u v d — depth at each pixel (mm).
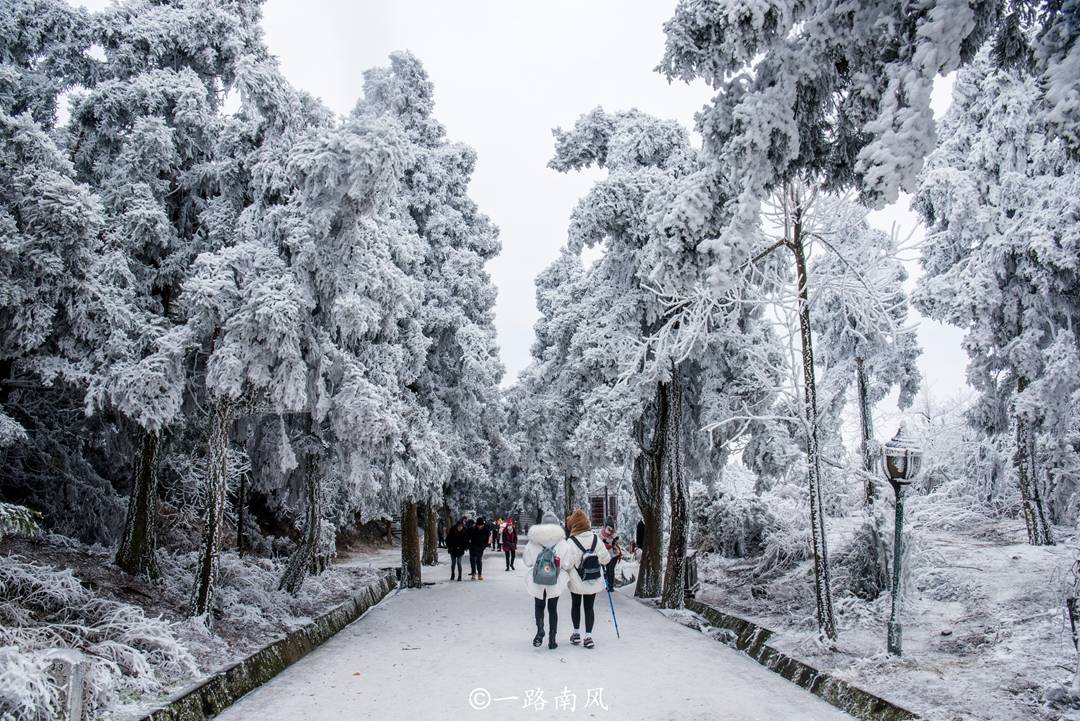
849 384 21281
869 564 11242
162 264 11086
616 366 15531
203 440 14297
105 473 13789
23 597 7426
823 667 7531
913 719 5609
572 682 7668
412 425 17375
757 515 20812
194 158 11891
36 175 8492
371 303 10883
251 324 9070
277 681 7875
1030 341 14836
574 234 15578
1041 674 6551
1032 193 15047
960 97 18203
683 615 12875
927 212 18875
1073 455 16156
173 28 11938
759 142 6211
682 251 7172
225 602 10227
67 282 8617
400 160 9828
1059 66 4621
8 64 11453
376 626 12211
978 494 20531
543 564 9836
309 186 9781
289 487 14523
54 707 5027
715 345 14453
